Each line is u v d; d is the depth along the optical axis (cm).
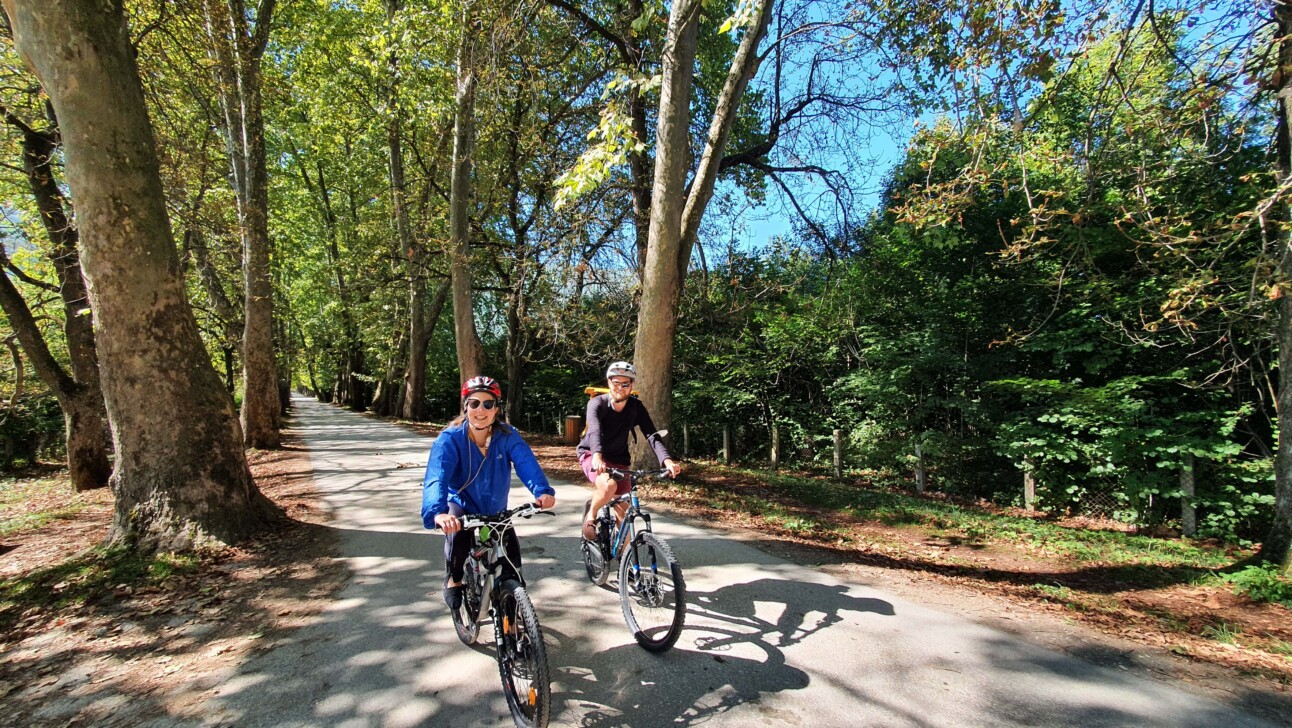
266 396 1617
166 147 1300
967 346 1105
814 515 827
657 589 387
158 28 1109
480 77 1220
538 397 2514
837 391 1304
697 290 1373
